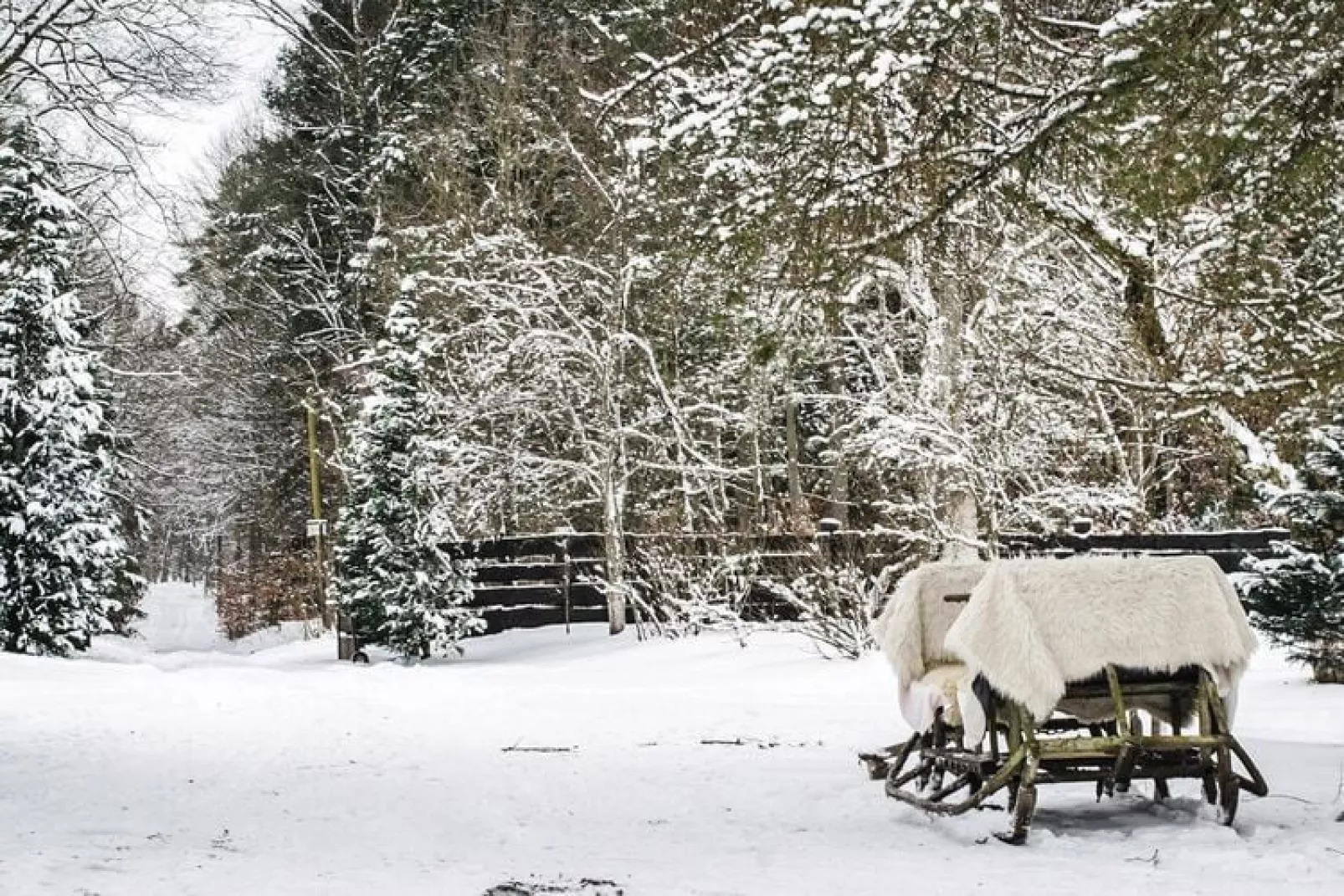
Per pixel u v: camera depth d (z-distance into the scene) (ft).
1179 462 92.79
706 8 46.42
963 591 31.04
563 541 92.79
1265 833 25.77
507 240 89.71
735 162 36.68
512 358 89.81
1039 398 78.18
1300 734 41.19
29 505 87.71
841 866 23.57
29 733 45.52
